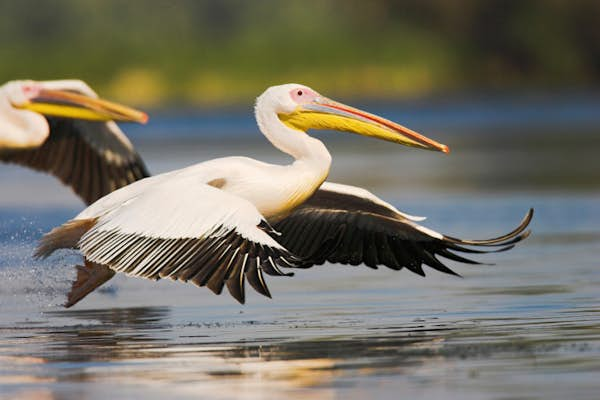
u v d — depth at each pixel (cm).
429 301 1275
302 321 1169
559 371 886
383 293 1348
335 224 1248
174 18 8506
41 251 1114
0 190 2962
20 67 5875
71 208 2458
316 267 1597
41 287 1368
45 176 3466
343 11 7006
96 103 1416
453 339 1034
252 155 3562
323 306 1266
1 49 6088
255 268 962
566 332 1049
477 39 7094
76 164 1469
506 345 997
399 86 6338
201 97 5922
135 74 5931
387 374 898
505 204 2341
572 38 7262
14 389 877
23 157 1467
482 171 3128
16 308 1273
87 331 1141
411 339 1042
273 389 858
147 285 1467
